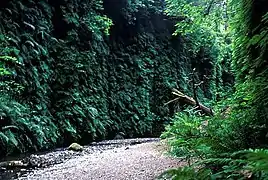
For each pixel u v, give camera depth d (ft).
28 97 36.91
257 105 9.23
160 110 66.59
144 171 18.31
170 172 4.80
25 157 28.99
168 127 17.61
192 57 82.74
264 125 8.81
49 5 45.14
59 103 42.34
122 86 60.08
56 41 44.42
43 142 35.19
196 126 11.17
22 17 38.75
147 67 68.44
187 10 33.99
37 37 41.11
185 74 76.28
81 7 51.08
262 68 10.85
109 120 51.96
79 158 28.86
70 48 47.62
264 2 11.43
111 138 52.80
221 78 86.63
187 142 9.87
